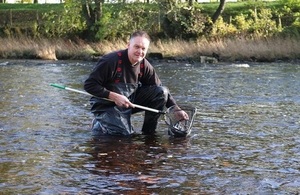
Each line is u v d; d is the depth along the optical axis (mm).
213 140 8172
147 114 8734
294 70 24375
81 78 19094
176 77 20125
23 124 9180
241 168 6602
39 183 5898
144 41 8453
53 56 33094
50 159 6891
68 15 39500
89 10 40312
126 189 5707
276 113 10852
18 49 33906
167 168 6539
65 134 8422
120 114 8555
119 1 38344
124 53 8531
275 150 7547
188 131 8398
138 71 8648
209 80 18750
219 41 34219
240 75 21234
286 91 15125
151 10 38531
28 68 24359
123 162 6789
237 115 10539
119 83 8547
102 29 38250
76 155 7105
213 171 6445
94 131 8656
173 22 39281
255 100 12922
